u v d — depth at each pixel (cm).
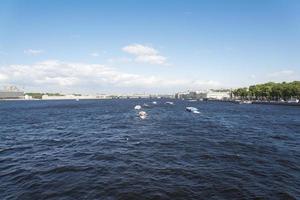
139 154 3784
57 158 3606
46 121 9225
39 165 3241
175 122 8519
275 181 2620
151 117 10519
